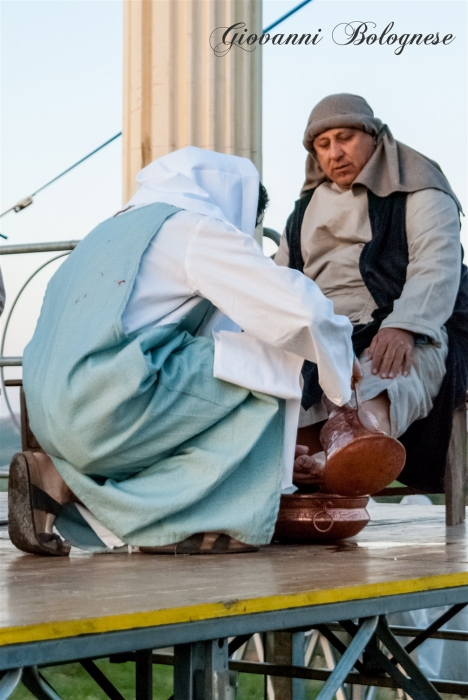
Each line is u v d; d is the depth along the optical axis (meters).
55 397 3.34
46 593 2.41
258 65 7.24
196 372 3.41
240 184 3.94
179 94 7.09
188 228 3.50
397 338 4.98
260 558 3.29
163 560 3.23
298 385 3.53
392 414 4.87
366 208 5.50
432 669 6.88
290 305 3.35
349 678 4.71
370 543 3.91
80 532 3.55
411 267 5.25
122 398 3.22
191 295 3.52
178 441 3.42
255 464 3.49
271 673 4.78
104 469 3.43
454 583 2.83
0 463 6.16
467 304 5.44
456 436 5.15
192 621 2.15
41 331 3.69
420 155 5.50
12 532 3.46
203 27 7.05
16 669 1.87
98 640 1.98
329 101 5.54
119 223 3.66
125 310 3.40
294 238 5.86
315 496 3.83
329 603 2.45
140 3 7.18
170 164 3.87
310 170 5.86
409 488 5.41
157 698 9.68
